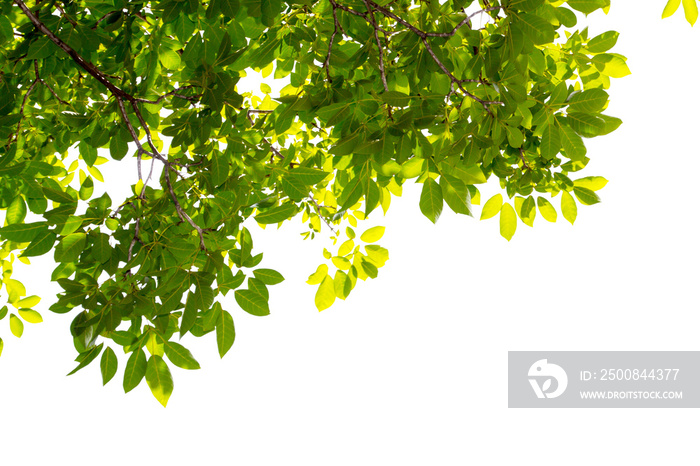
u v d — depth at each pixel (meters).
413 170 2.42
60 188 3.43
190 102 2.97
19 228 2.41
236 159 3.20
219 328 2.47
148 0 2.60
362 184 2.41
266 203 2.88
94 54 3.22
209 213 3.22
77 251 2.44
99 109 3.36
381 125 2.29
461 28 2.42
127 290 2.45
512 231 2.76
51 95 3.50
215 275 2.33
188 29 2.97
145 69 3.43
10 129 2.96
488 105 2.35
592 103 2.20
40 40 2.61
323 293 3.38
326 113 2.31
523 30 2.11
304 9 2.91
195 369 2.52
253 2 2.44
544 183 3.11
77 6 2.83
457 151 2.26
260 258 2.57
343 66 2.76
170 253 2.59
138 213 2.66
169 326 2.58
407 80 2.86
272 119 3.68
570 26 2.46
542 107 2.26
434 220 2.27
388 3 2.78
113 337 2.52
